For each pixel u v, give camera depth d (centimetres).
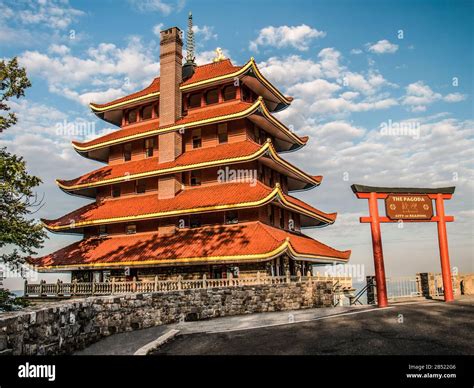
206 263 3403
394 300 2638
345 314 1948
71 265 4050
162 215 3897
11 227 2734
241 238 3519
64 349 1410
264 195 3538
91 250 4250
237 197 3681
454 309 1862
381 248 2252
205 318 2328
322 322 1744
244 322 2019
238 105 4197
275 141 4866
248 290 2650
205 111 4450
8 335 1090
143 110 4938
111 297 1794
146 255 3734
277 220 4128
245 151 3838
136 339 1667
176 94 4506
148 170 4253
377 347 1262
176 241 3828
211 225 3878
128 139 4575
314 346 1320
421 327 1489
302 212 4259
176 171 4081
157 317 2058
